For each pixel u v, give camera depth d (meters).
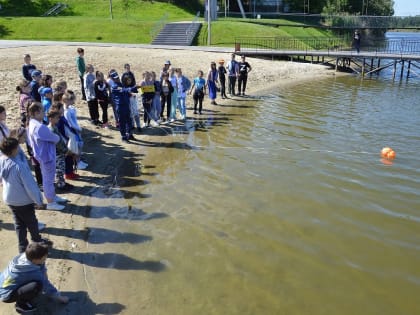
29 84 9.02
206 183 8.82
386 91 21.83
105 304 5.07
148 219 7.21
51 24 38.28
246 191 8.44
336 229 6.98
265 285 5.53
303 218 7.34
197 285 5.49
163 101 13.60
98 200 7.88
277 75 26.19
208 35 35.66
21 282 4.51
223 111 15.84
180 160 10.19
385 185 8.80
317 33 52.88
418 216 7.46
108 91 12.08
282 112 15.90
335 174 9.39
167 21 42.97
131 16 49.75
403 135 12.71
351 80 26.45
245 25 41.00
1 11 46.66
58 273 5.62
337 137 12.43
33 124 6.75
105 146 10.98
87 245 6.34
